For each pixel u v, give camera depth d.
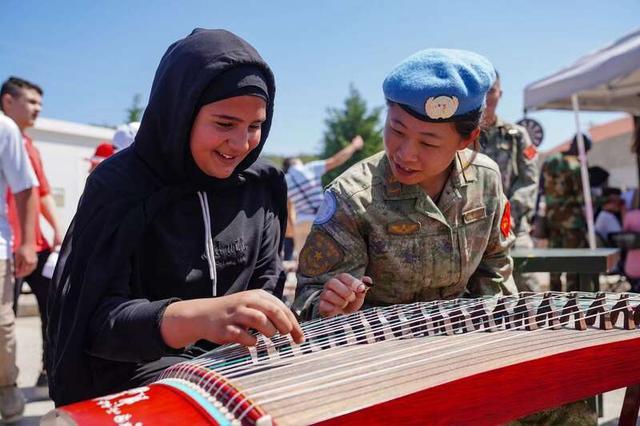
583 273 2.90
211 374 1.07
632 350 1.47
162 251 1.61
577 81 6.14
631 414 1.71
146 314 1.25
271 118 1.74
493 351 1.31
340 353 1.28
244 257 1.76
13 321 3.10
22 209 3.25
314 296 1.76
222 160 1.60
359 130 29.78
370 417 1.00
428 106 1.66
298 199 7.71
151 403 0.99
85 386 1.42
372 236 1.85
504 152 3.73
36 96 4.04
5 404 3.10
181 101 1.52
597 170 7.26
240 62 1.53
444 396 1.11
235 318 1.15
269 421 0.90
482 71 1.74
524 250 3.17
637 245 5.61
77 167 9.31
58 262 1.53
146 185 1.58
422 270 1.88
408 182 1.79
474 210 1.90
